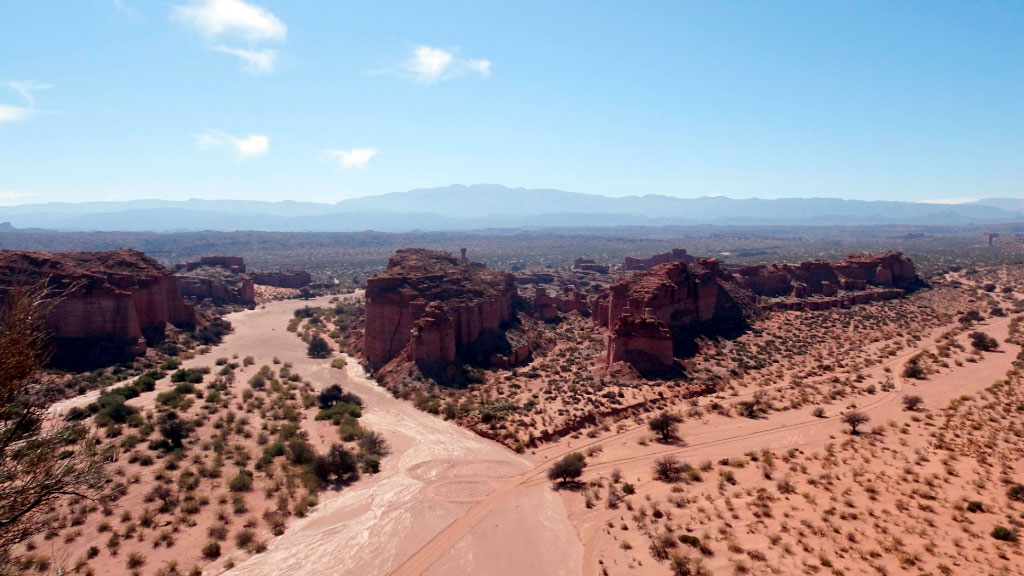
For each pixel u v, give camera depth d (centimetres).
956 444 4759
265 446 5566
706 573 3169
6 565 1469
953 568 2903
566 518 4328
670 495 4397
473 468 5350
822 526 3534
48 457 1543
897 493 3900
